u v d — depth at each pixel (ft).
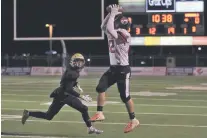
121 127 64.03
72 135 57.26
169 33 242.78
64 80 53.62
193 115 77.97
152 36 244.42
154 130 61.46
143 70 241.96
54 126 64.80
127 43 50.85
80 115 76.84
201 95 118.93
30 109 86.48
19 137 55.26
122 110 84.64
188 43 242.37
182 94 121.70
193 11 240.32
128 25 51.31
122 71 50.70
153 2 242.78
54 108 55.31
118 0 245.45
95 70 252.01
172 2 241.14
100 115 51.67
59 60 264.11
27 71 251.60
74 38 246.06
